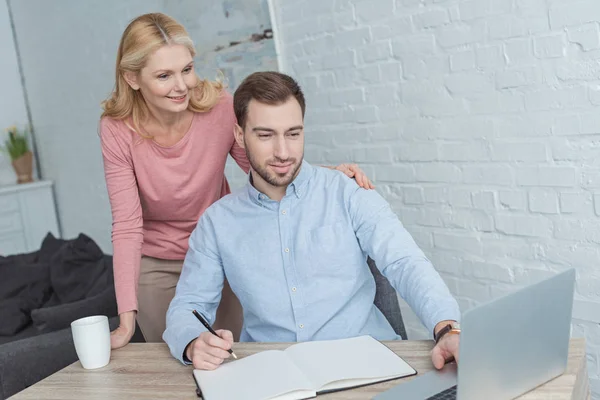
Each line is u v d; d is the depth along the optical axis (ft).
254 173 4.75
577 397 3.36
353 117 8.49
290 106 4.34
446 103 7.38
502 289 7.24
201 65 10.46
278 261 4.70
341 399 3.40
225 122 5.86
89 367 4.30
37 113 14.76
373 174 8.42
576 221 6.46
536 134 6.61
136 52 5.00
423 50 7.47
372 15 7.94
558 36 6.26
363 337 4.11
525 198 6.84
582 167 6.32
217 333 4.14
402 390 3.36
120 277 5.26
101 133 5.56
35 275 9.96
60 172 14.57
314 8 8.64
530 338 3.18
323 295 4.62
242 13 9.46
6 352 5.92
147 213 6.02
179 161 5.70
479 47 6.93
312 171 4.89
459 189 7.45
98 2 12.00
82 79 13.03
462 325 2.88
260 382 3.62
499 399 3.13
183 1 10.32
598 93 6.07
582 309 6.56
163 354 4.44
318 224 4.71
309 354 3.92
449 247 7.71
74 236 14.70
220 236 4.86
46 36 13.69
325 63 8.69
